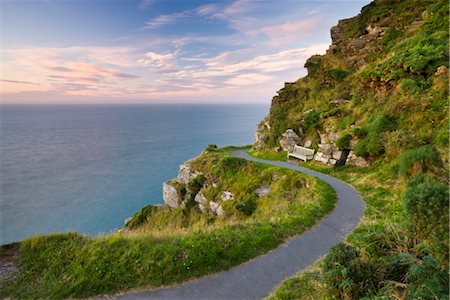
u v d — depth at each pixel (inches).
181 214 928.3
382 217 398.3
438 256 138.7
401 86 707.4
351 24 1439.5
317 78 1227.9
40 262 298.8
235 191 819.4
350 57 1186.0
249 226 392.2
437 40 783.7
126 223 1059.9
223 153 1145.4
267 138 1159.0
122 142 5718.5
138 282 269.0
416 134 585.9
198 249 314.8
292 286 250.1
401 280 203.5
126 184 2650.1
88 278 270.8
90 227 1706.4
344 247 223.1
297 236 366.0
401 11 1183.6
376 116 711.1
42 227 1737.2
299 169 797.9
